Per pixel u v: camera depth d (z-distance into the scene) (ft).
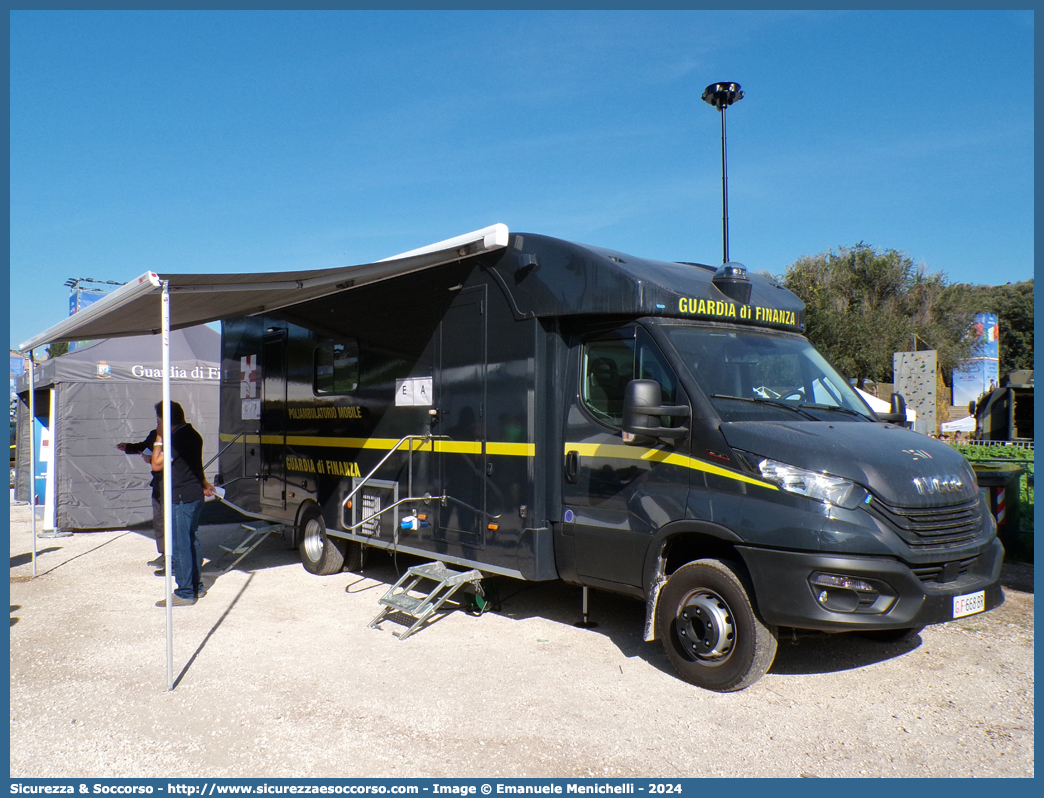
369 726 14.73
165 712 15.44
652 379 17.33
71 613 22.82
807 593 14.76
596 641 19.74
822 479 14.99
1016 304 160.76
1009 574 26.22
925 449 16.42
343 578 26.86
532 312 19.36
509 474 19.69
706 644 16.25
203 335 43.80
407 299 22.98
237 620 21.83
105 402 38.91
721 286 19.70
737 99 35.76
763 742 13.97
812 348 20.71
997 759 13.26
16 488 50.98
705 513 16.07
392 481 23.35
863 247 117.50
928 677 17.10
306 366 27.48
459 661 18.31
